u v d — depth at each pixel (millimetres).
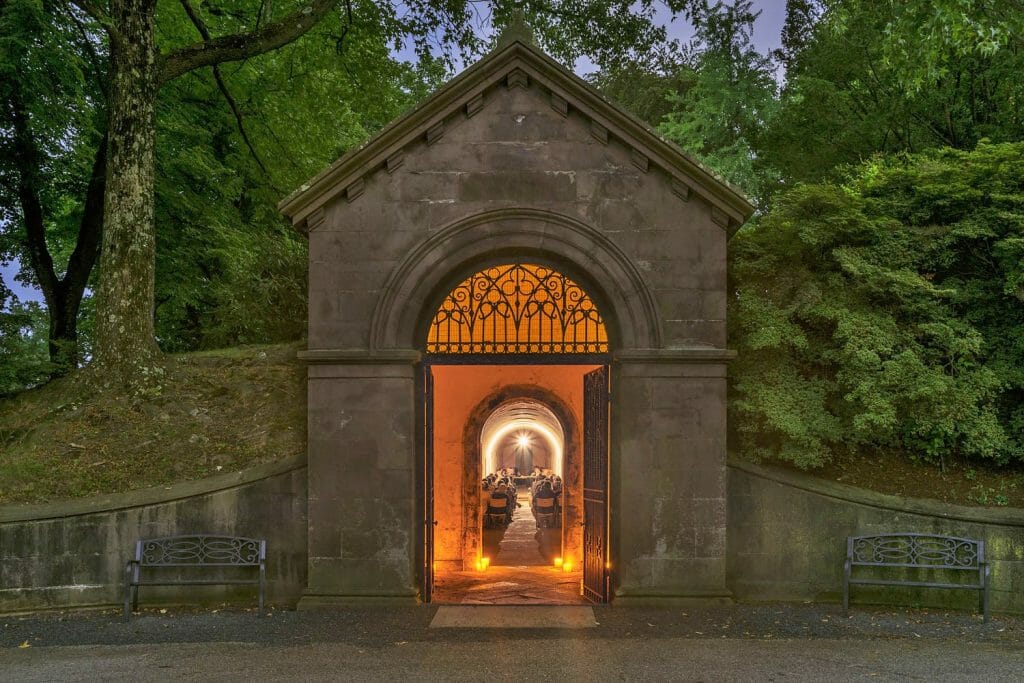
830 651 6785
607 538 8977
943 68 11594
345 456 8742
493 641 7102
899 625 7816
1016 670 6195
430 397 9211
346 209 8961
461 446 14633
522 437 41500
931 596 8672
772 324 9406
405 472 8711
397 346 8836
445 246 8875
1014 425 9859
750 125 24438
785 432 9281
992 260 10258
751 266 9930
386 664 6336
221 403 11031
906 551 8711
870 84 17797
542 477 27125
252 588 8852
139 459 9797
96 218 14945
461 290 9594
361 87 16969
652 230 8891
